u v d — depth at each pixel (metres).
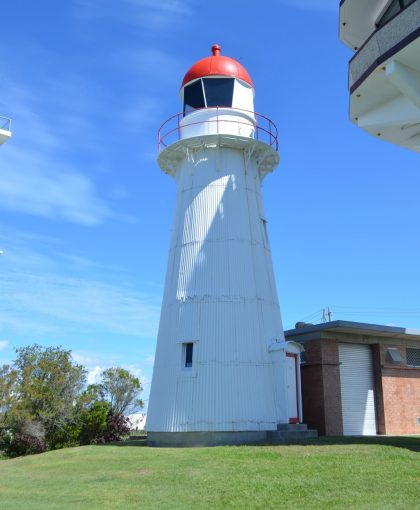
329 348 27.42
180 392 21.88
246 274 23.53
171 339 23.02
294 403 23.08
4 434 32.84
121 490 13.59
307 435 22.12
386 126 20.12
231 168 25.16
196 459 16.81
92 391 36.25
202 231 24.08
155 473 15.24
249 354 22.30
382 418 28.59
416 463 14.19
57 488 14.53
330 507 10.77
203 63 26.58
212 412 21.20
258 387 22.00
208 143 25.27
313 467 14.26
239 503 11.55
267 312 23.64
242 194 24.92
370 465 14.10
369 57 18.41
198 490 12.89
